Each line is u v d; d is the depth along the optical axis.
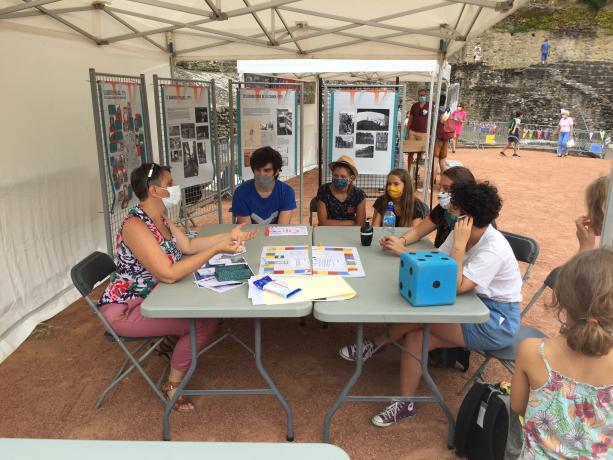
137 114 4.73
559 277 1.49
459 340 2.64
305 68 8.42
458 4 4.25
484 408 2.37
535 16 25.30
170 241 2.90
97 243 5.10
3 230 3.72
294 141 6.05
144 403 2.99
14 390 3.11
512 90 25.73
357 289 2.50
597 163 15.87
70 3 4.16
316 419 2.83
